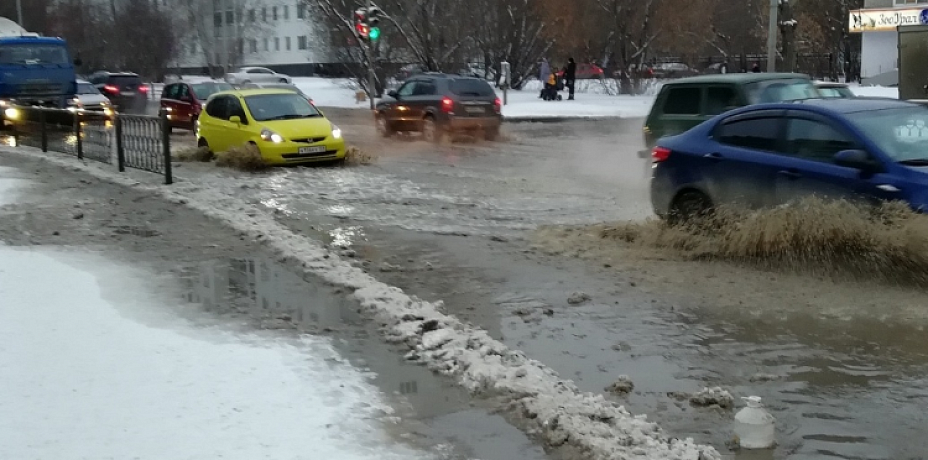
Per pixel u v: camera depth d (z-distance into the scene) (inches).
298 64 3425.2
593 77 1943.9
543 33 1775.3
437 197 532.7
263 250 372.2
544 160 735.1
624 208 477.7
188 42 2997.0
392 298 288.2
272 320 265.6
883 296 288.5
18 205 487.8
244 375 215.6
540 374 219.1
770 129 344.8
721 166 357.7
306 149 695.1
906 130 318.3
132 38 2632.9
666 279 319.0
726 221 350.3
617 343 250.8
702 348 244.2
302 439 178.4
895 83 1550.2
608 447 173.8
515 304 293.9
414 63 1723.7
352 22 1611.7
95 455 169.3
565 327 267.0
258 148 693.3
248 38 3388.3
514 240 399.5
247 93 741.9
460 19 1648.6
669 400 207.6
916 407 199.3
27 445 173.8
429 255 372.8
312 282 315.9
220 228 421.4
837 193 315.3
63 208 478.3
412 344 243.6
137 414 189.9
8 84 1071.6
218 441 176.6
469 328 260.7
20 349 233.1
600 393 212.8
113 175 620.4
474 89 928.9
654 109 541.3
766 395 208.8
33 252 363.9
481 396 206.2
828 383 215.3
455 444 179.2
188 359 226.7
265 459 168.4
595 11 1734.7
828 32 1929.1
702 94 515.2
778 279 313.4
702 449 173.3
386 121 972.6
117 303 282.4
